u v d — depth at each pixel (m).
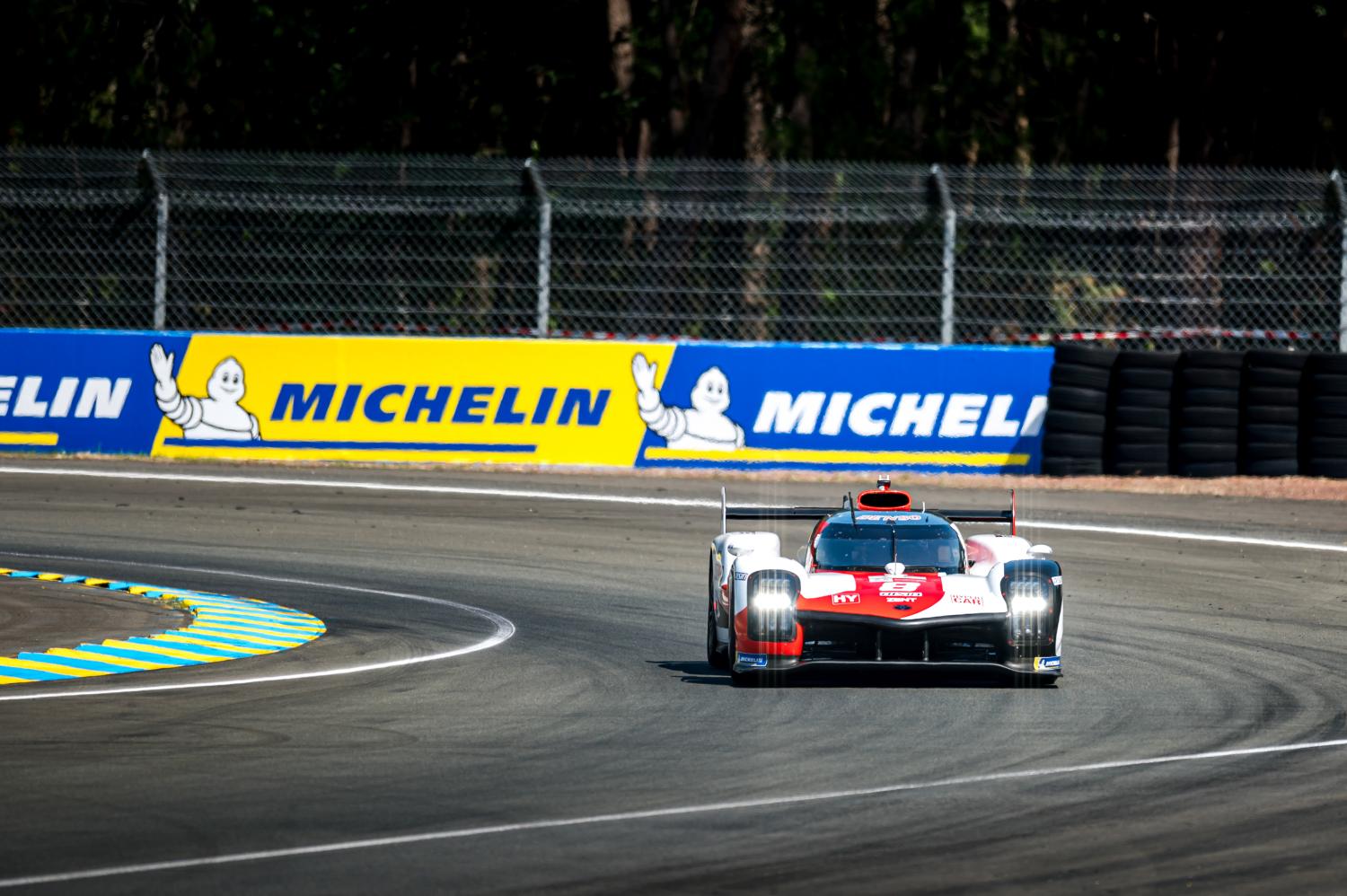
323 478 69.56
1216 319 82.94
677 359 73.25
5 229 76.75
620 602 46.28
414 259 77.44
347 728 29.05
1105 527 61.62
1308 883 19.62
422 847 20.84
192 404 73.06
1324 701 32.62
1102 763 26.34
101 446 73.00
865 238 80.25
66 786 24.22
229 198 75.25
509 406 73.12
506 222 77.75
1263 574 52.84
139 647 38.06
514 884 19.20
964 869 20.03
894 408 73.31
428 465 72.94
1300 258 83.50
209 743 27.56
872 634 33.06
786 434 73.19
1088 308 82.88
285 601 45.78
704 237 78.44
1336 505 67.31
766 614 33.03
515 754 26.86
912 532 36.09
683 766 25.97
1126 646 39.75
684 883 19.28
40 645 38.12
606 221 78.75
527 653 38.12
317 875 19.48
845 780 24.94
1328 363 71.50
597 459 73.06
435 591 47.88
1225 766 26.22
